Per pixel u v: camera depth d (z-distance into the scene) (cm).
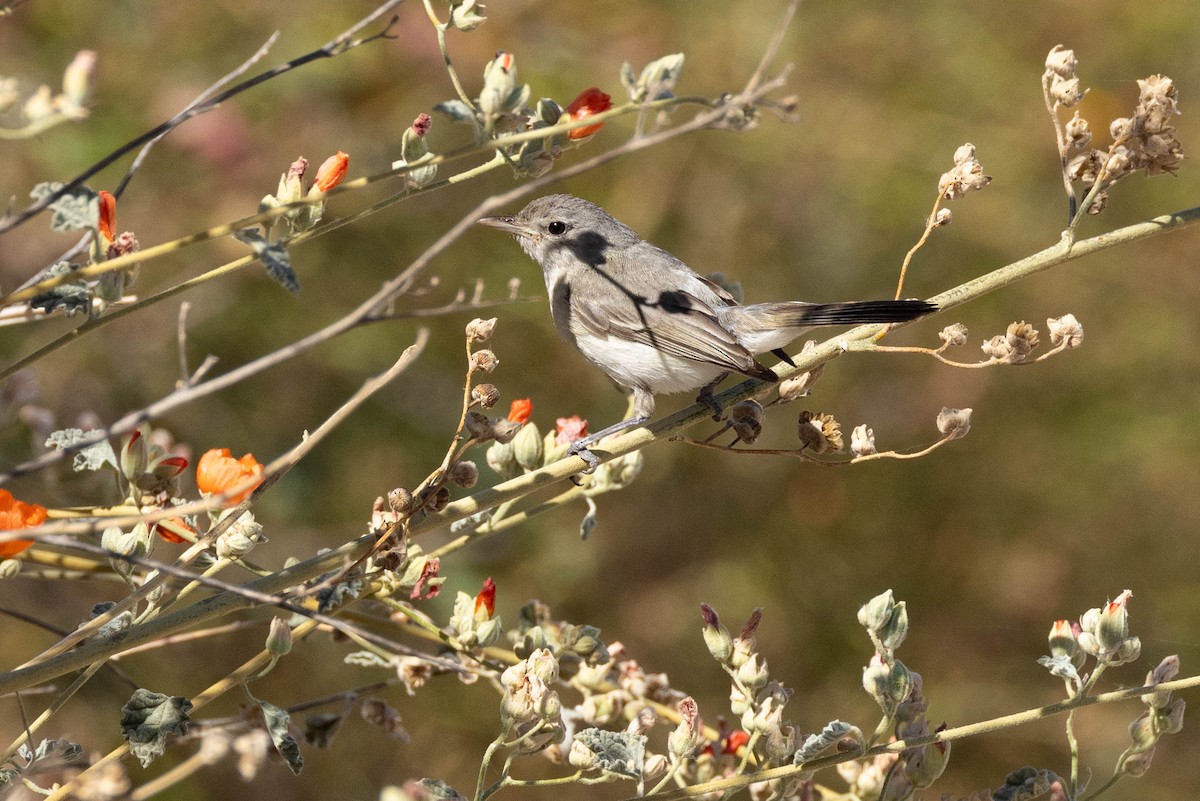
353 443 1273
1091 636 512
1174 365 1516
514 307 1349
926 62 1528
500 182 1367
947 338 568
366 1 1274
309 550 1234
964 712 1412
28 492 705
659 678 655
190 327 1202
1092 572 1470
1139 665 1393
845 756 499
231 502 474
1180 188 1534
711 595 1427
